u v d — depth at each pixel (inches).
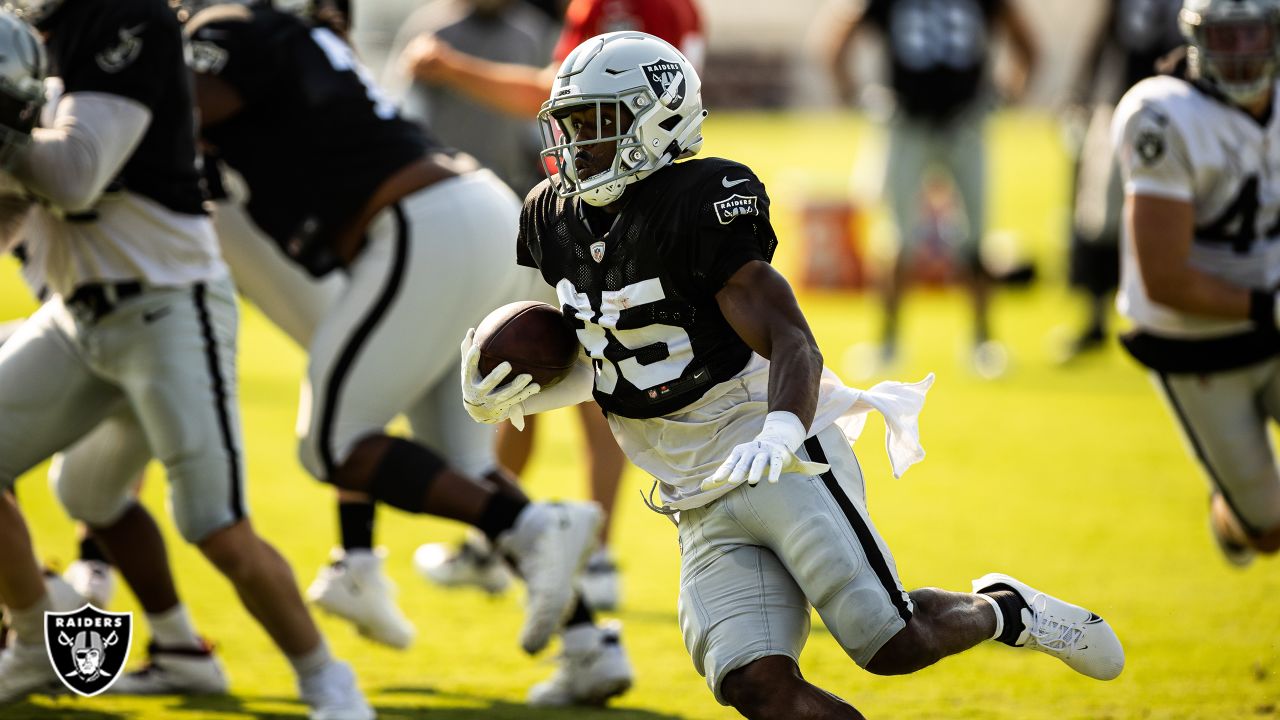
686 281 401.7
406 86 893.2
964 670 592.7
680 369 411.5
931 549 772.6
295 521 830.5
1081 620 438.3
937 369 1309.1
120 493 560.1
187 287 518.6
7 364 528.4
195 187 524.1
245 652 621.3
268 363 1354.6
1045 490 909.2
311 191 578.9
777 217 2146.9
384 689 575.2
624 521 872.3
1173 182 577.9
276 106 579.5
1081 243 1338.6
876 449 1053.2
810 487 408.5
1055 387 1244.5
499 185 603.2
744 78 4645.7
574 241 417.7
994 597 431.5
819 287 1787.6
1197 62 578.2
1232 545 639.8
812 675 586.2
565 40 757.3
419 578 753.6
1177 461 988.6
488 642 646.5
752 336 392.2
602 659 548.4
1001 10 1283.2
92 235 507.8
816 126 3895.2
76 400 529.7
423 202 572.7
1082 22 4347.9
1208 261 596.4
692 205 396.5
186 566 753.0
